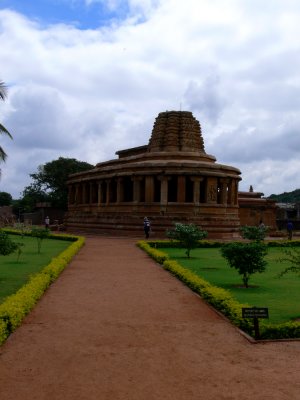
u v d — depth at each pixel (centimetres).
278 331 1191
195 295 1783
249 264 1973
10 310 1262
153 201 5216
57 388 858
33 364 987
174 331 1262
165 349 1099
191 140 5844
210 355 1058
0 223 8075
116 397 820
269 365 993
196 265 2778
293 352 1083
